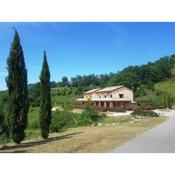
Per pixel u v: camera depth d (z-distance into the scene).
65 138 27.64
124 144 20.64
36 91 72.81
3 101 30.97
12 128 25.00
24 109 25.23
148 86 127.44
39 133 41.78
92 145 20.78
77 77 163.75
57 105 85.56
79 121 47.22
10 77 25.08
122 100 85.62
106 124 42.41
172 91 131.12
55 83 162.62
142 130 30.45
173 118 48.50
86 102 78.94
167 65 157.88
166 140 22.53
